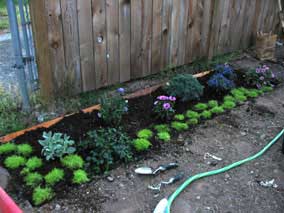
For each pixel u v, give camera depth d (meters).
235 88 3.52
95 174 2.29
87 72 3.14
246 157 2.56
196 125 2.90
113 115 2.74
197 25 3.79
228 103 3.22
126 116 2.93
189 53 3.91
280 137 2.80
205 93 3.40
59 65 2.92
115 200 2.09
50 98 2.99
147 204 2.08
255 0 4.31
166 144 2.63
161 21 3.44
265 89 3.56
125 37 3.24
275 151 2.65
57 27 2.76
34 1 2.55
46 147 2.34
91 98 3.16
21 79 2.78
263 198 2.18
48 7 2.64
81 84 3.15
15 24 2.61
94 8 2.90
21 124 2.71
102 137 2.45
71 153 2.39
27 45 2.79
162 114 2.88
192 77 3.31
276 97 3.45
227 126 2.92
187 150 2.59
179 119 2.94
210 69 3.93
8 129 2.65
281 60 4.41
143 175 2.30
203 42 3.97
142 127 2.81
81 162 2.33
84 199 2.08
